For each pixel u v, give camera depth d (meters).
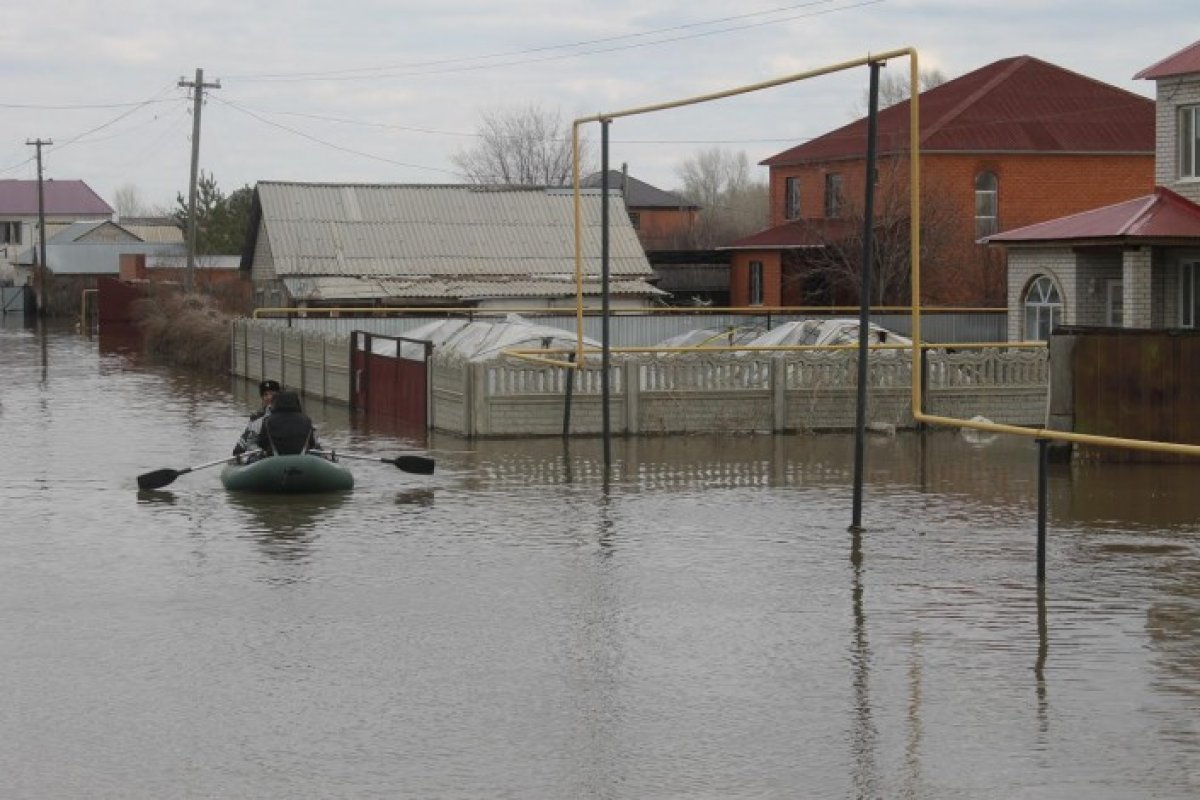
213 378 50.81
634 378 31.55
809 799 10.56
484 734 11.95
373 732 11.98
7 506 23.00
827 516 21.94
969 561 18.59
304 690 13.15
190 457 29.09
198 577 17.80
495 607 16.25
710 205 135.25
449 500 23.39
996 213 57.28
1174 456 26.94
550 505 22.91
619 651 14.45
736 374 32.06
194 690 13.15
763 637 14.96
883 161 57.31
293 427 24.81
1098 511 22.23
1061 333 27.06
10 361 59.12
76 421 36.09
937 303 56.09
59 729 12.08
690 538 20.22
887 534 20.45
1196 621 15.54
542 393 31.55
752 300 62.31
